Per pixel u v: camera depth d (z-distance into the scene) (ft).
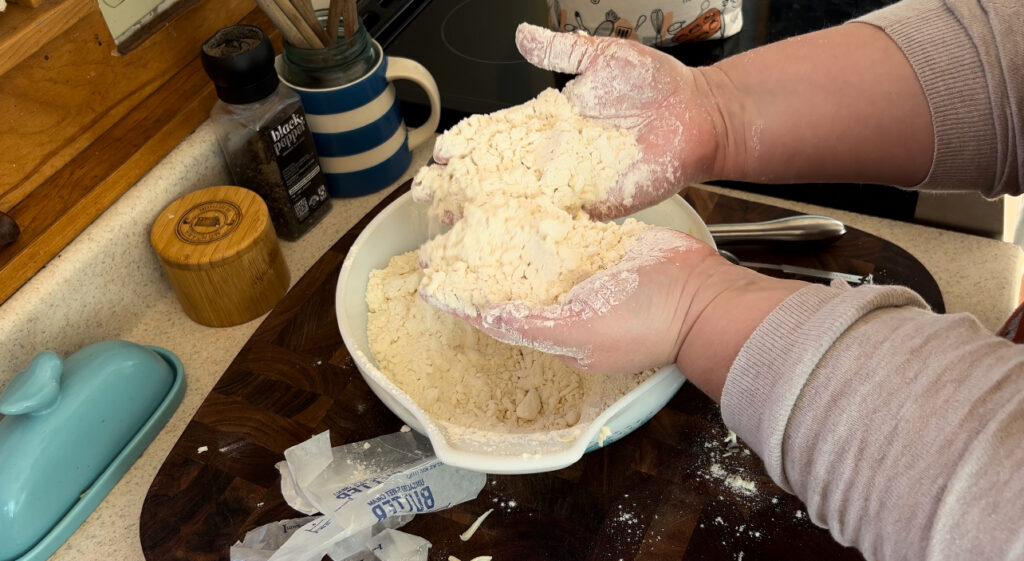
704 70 2.13
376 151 2.93
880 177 2.07
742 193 2.89
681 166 2.07
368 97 2.79
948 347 1.39
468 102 3.31
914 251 2.63
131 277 2.64
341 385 2.38
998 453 1.25
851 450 1.39
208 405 2.35
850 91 1.96
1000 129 1.83
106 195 2.53
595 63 2.09
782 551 1.95
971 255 2.59
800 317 1.57
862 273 2.48
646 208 2.20
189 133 2.77
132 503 2.26
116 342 2.36
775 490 2.06
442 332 2.26
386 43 3.64
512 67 3.48
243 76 2.45
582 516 2.05
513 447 1.86
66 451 2.17
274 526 2.09
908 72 1.89
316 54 2.68
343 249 2.72
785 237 2.53
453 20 3.76
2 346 2.28
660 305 1.79
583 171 2.03
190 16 2.79
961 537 1.23
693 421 2.22
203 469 2.22
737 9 3.36
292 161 2.72
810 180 2.15
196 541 2.09
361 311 2.35
